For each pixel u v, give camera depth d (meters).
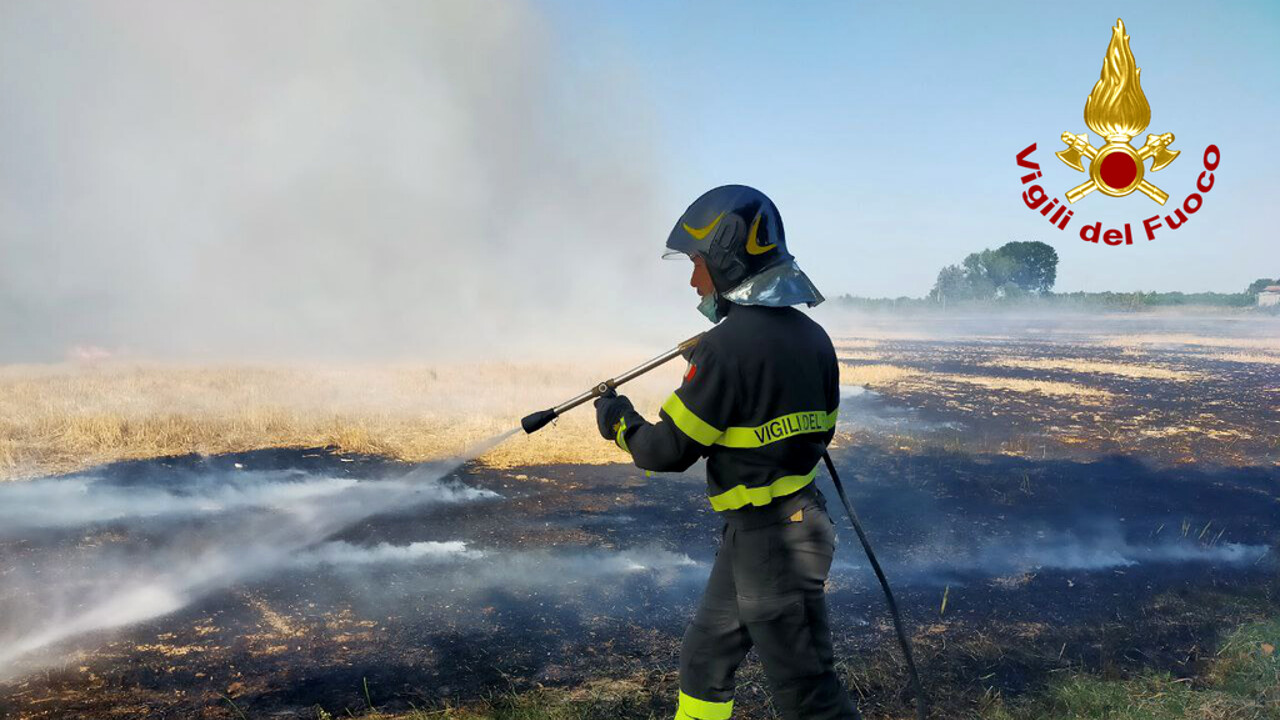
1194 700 3.17
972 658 3.64
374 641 3.77
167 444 8.58
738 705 3.10
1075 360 22.06
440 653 3.65
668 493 6.77
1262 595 4.56
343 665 3.51
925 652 3.70
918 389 14.65
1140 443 9.48
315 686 3.30
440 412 10.41
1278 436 10.02
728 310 2.32
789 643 2.17
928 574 4.88
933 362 21.03
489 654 3.64
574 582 4.63
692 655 2.35
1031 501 6.73
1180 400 13.52
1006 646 3.79
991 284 97.44
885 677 3.42
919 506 6.55
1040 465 8.20
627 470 7.62
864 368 17.97
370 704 3.14
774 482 2.16
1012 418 11.39
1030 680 3.44
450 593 4.44
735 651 2.32
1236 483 7.47
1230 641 3.76
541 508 6.26
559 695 3.22
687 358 2.40
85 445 8.40
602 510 6.22
